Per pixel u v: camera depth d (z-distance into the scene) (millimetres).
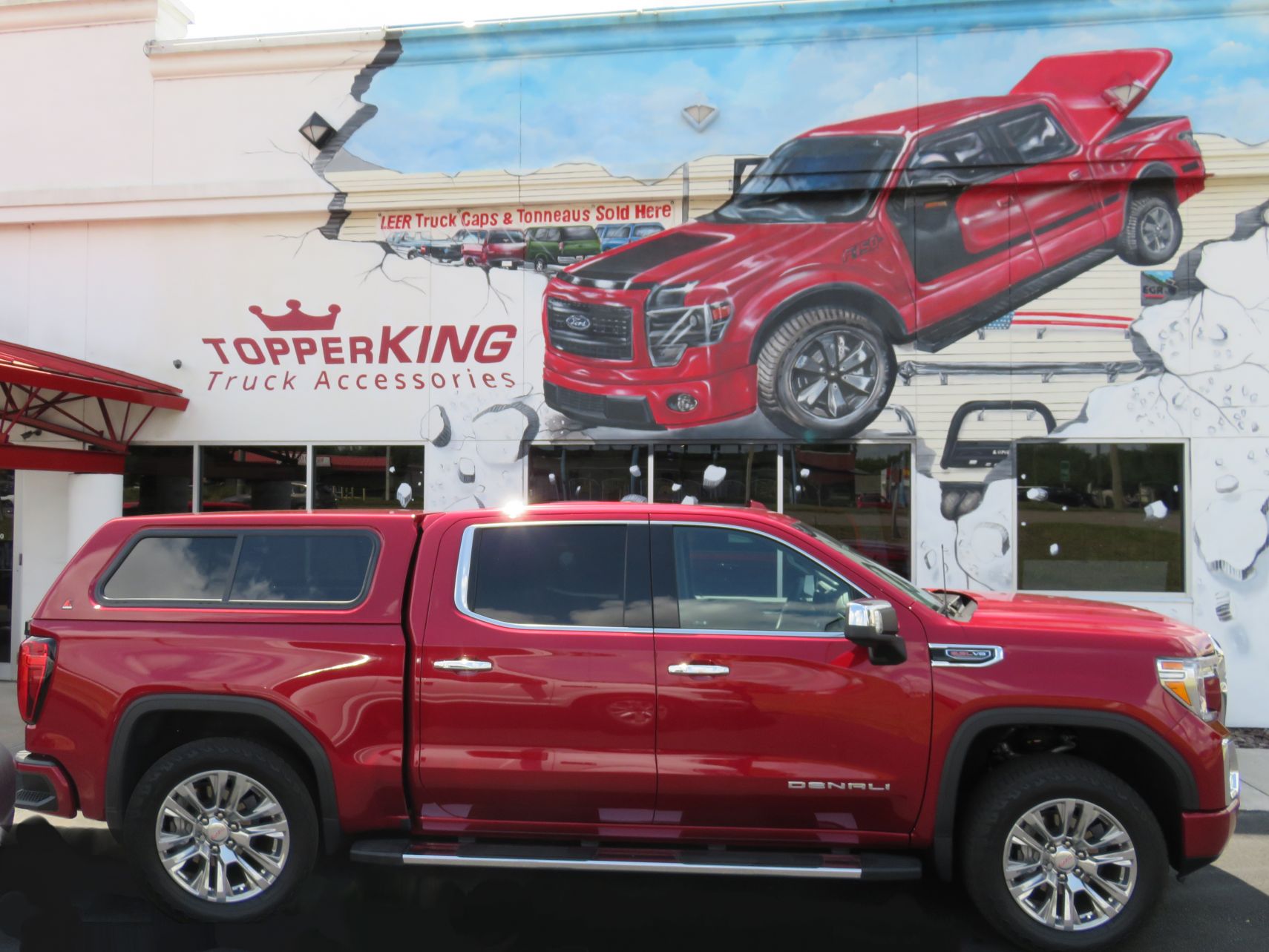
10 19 9266
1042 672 3711
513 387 8633
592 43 8484
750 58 8281
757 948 3756
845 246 8164
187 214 8938
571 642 3898
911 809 3750
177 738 4262
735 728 3793
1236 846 4988
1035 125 7910
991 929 3949
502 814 3941
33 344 9211
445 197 8664
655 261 8422
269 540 4270
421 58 8711
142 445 9047
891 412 8102
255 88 8945
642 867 3721
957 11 8008
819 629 3893
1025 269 7977
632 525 4121
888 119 8094
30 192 9125
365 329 8820
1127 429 7844
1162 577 7820
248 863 3988
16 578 9031
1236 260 7723
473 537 4145
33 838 5199
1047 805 3672
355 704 3934
